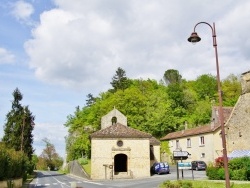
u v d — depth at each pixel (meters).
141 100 75.62
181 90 88.38
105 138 47.66
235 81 91.31
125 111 73.62
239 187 22.55
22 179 36.75
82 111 88.94
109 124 60.69
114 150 47.38
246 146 43.94
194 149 57.84
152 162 57.25
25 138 58.19
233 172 28.77
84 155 78.56
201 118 78.69
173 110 83.81
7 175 25.75
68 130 86.88
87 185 34.16
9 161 26.03
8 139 57.41
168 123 78.00
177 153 30.78
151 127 76.19
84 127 78.44
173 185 25.19
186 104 86.12
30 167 54.50
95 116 77.69
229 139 46.31
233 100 76.44
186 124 71.44
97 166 46.69
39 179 49.16
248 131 43.84
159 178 40.62
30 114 59.97
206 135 53.88
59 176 59.62
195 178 33.38
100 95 93.38
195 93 90.81
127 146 47.81
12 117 58.31
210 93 89.81
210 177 30.58
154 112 77.94
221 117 16.50
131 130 49.78
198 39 17.81
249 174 28.14
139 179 41.84
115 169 52.22
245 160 29.23
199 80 97.19
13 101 59.34
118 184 34.59
